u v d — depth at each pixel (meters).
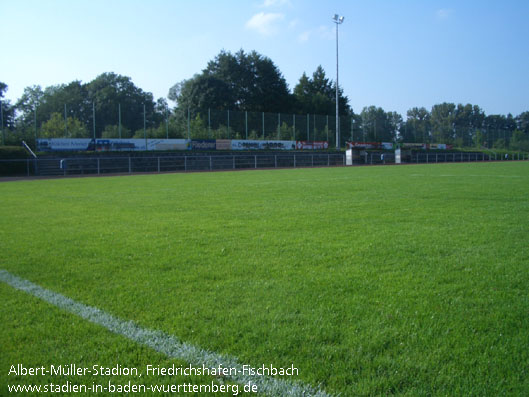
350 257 5.74
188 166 40.56
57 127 38.50
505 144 87.38
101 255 5.95
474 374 2.76
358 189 16.41
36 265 5.43
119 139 38.62
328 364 2.89
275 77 76.06
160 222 8.77
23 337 3.33
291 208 10.89
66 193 15.84
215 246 6.47
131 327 3.51
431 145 70.12
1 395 2.59
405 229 7.80
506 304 3.96
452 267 5.21
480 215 9.48
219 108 68.50
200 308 3.90
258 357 3.00
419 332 3.35
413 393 2.56
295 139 54.09
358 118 62.06
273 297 4.17
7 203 12.50
